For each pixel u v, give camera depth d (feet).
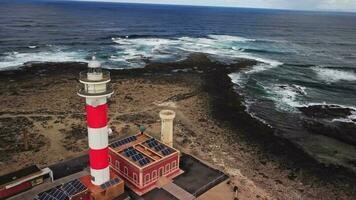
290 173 109.91
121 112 152.35
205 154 117.70
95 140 76.89
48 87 186.60
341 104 180.04
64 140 122.01
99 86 70.38
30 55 269.44
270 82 217.56
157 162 91.56
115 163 95.81
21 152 112.57
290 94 193.88
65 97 169.99
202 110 161.38
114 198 83.82
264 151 124.16
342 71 259.80
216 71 240.12
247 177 104.37
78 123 137.59
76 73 219.61
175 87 196.34
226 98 181.27
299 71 252.62
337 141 135.74
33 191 86.33
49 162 106.52
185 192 90.53
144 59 273.13
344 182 106.63
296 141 134.41
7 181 85.35
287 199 94.89
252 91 196.65
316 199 96.53
